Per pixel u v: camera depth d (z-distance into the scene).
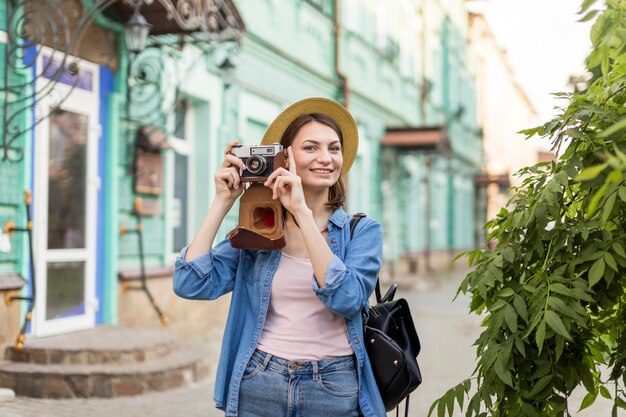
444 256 27.66
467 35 34.19
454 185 29.61
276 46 12.62
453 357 8.41
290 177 2.43
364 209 18.17
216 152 10.51
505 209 2.98
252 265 2.62
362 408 2.51
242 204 2.51
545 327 2.47
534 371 2.71
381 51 19.92
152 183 8.91
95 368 6.20
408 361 2.60
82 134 7.88
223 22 8.92
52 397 6.00
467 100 33.97
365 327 2.62
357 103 17.70
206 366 7.07
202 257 2.59
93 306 7.97
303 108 2.71
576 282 2.55
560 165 2.71
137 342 6.80
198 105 10.33
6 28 6.65
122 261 8.50
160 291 9.12
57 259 7.43
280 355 2.50
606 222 2.62
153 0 7.80
